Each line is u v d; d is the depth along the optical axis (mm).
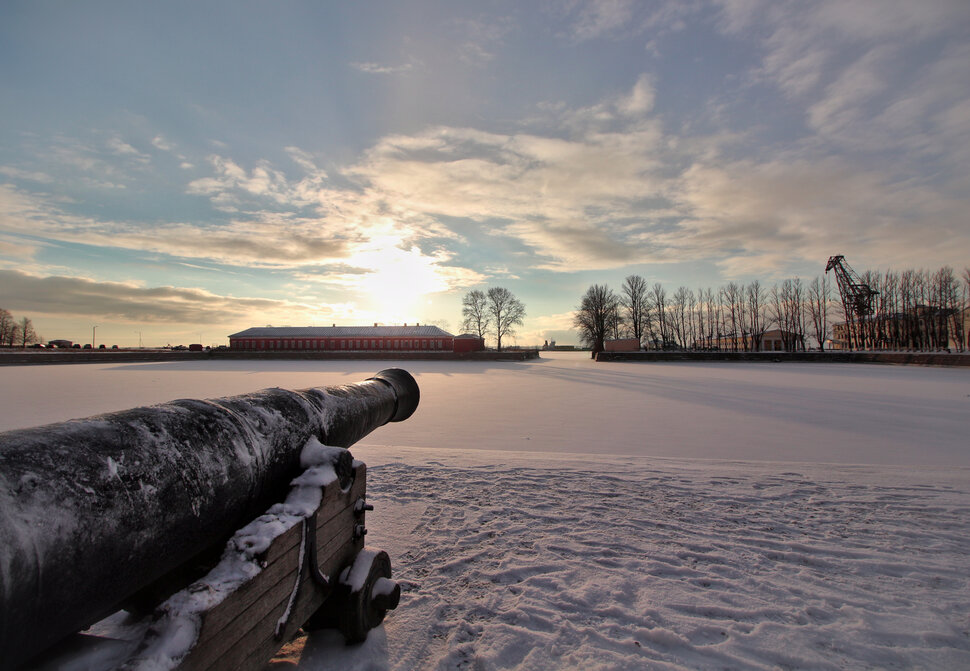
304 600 1844
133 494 1285
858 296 51938
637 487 4902
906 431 8742
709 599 2709
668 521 3953
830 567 3121
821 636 2348
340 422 2479
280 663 2096
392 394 3236
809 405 12500
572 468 5641
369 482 5070
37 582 1039
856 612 2566
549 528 3801
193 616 1258
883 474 5414
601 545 3471
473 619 2498
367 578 2178
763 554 3316
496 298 73312
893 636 2350
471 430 9117
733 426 9453
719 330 59906
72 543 1114
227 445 1671
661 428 9273
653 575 3006
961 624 2449
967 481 5121
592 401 13852
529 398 14711
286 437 2029
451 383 20500
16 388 16750
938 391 15750
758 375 24594
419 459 6129
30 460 1115
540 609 2592
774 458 6695
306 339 56844
